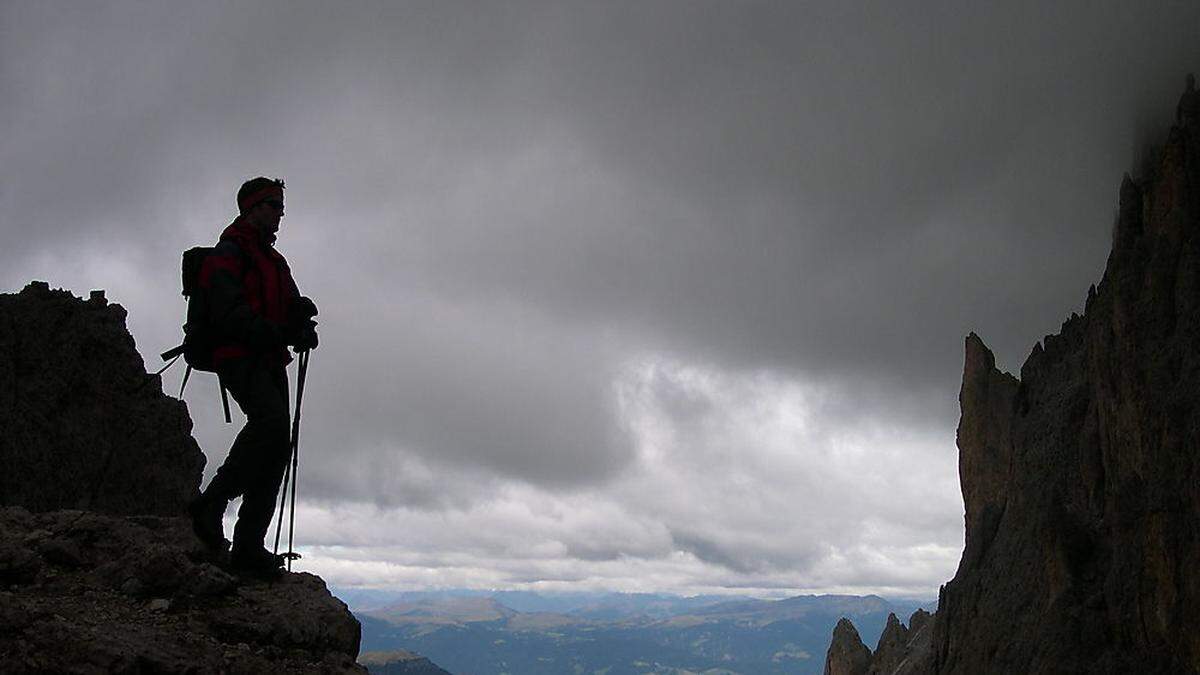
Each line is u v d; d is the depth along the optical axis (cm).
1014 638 8344
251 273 853
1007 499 10888
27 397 1535
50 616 605
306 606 829
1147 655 6900
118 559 831
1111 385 8338
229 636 730
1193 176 8506
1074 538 8250
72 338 1644
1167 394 7512
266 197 877
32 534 854
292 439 906
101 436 1656
